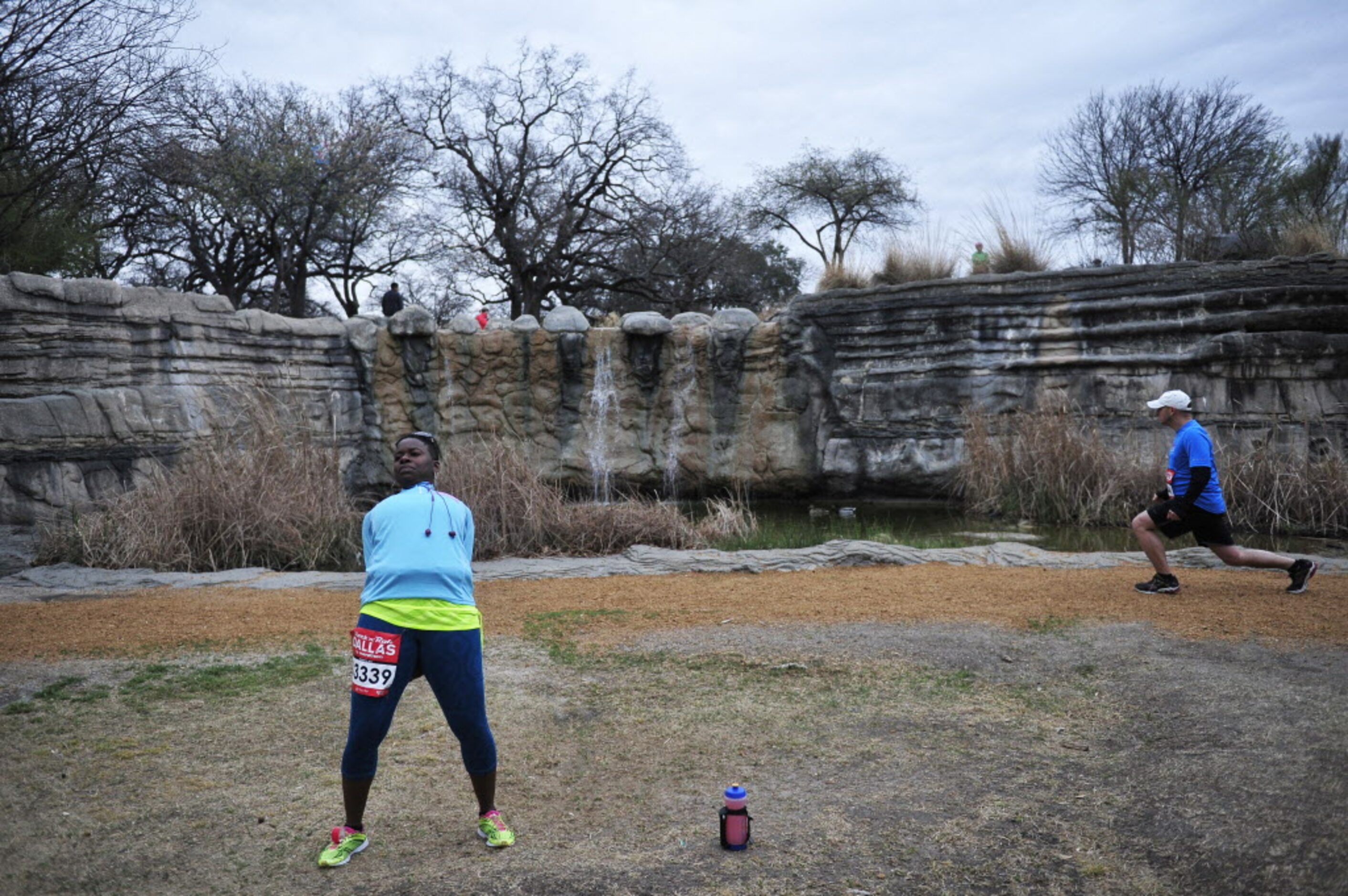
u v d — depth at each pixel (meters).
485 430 20.59
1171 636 7.30
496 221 42.12
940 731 5.53
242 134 33.72
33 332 14.84
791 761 5.16
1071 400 17.03
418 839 4.35
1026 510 15.20
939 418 18.02
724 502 18.47
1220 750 5.04
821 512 17.19
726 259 43.28
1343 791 4.42
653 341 20.05
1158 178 34.69
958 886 3.87
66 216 21.50
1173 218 30.06
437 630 4.07
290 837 4.37
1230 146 36.09
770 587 9.68
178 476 12.50
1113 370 16.78
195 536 11.68
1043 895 3.79
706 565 10.74
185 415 16.38
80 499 14.82
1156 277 16.62
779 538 13.30
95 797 4.77
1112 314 16.88
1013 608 8.42
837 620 8.12
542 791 4.84
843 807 4.59
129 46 20.19
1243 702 5.74
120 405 15.49
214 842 4.32
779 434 19.30
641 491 20.50
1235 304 15.96
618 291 43.22
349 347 20.23
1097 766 4.97
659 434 20.28
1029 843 4.20
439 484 12.74
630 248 42.94
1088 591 9.09
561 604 9.02
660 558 10.98
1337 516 13.23
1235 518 13.79
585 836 4.36
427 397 20.47
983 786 4.78
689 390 20.09
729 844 4.19
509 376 20.56
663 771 5.06
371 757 4.09
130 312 15.95
